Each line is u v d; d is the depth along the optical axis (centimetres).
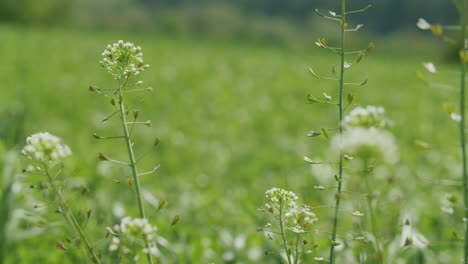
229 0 11681
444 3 7706
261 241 384
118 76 209
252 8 11438
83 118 1004
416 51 4981
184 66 2208
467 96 1080
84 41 2961
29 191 376
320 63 2669
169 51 2834
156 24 7319
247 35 7606
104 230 344
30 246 375
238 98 1459
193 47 3306
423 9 9219
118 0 8762
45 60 2008
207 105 1313
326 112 1223
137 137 861
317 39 211
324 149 789
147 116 1066
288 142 904
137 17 7369
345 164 228
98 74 1705
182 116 1136
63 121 957
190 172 672
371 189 229
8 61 1856
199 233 423
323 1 10969
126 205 476
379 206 240
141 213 210
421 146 223
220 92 1527
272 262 336
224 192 579
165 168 685
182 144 847
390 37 9519
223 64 2414
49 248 360
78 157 534
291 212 216
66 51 2392
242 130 1028
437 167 671
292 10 11331
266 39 7306
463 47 217
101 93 209
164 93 1398
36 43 2617
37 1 5719
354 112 200
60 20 6062
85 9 6594
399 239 301
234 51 3275
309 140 917
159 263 280
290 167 690
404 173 512
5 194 334
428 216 439
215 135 965
